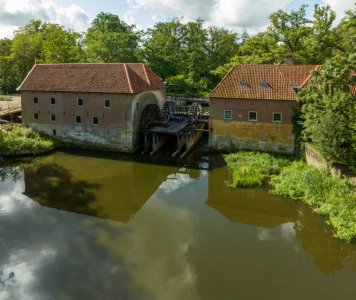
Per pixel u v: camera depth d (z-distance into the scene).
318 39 31.58
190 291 10.34
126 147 25.88
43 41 48.81
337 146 16.48
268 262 11.95
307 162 20.75
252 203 17.00
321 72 18.38
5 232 13.87
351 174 15.87
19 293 10.21
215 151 25.20
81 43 52.16
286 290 10.48
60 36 43.59
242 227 14.60
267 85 23.47
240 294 10.23
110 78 25.98
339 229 13.41
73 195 18.09
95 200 17.50
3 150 24.34
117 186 19.59
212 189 18.86
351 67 17.38
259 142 23.91
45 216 15.45
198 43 51.59
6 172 21.62
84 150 26.80
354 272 11.42
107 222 14.96
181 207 16.73
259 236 13.83
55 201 17.27
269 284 10.73
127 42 46.59
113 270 11.37
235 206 16.75
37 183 19.77
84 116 26.53
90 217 15.45
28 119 28.62
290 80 24.66
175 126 27.14
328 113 16.69
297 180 18.19
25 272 11.21
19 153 24.75
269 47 34.16
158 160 24.33
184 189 19.16
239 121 24.03
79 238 13.46
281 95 22.80
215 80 54.59
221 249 12.77
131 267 11.56
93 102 26.02
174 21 52.84
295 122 22.69
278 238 13.66
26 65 51.56
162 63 50.38
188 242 13.29
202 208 16.62
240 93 23.69
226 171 21.58
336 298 10.09
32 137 27.08
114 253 12.41
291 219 15.37
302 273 11.34
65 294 10.18
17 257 12.06
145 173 21.78
